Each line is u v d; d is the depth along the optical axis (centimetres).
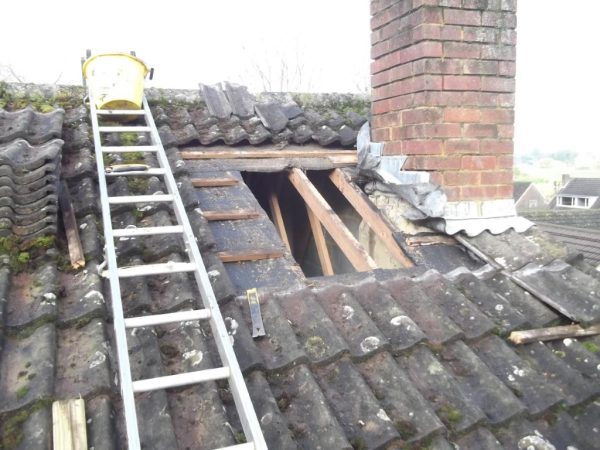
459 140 352
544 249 343
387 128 384
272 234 317
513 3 356
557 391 242
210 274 267
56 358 201
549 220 2095
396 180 368
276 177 531
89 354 204
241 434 191
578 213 2158
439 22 340
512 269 325
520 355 269
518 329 280
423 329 265
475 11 347
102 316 222
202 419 193
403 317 264
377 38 388
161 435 182
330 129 449
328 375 230
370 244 446
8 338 208
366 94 520
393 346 248
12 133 321
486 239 353
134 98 382
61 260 251
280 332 243
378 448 201
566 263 328
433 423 211
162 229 257
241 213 328
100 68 383
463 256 351
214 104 451
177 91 455
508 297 310
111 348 212
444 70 344
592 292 303
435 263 338
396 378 232
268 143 426
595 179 4094
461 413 221
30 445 169
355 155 424
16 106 399
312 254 609
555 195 4316
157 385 181
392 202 386
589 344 283
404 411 218
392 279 298
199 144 404
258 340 240
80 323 218
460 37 345
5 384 188
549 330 279
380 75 389
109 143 365
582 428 236
